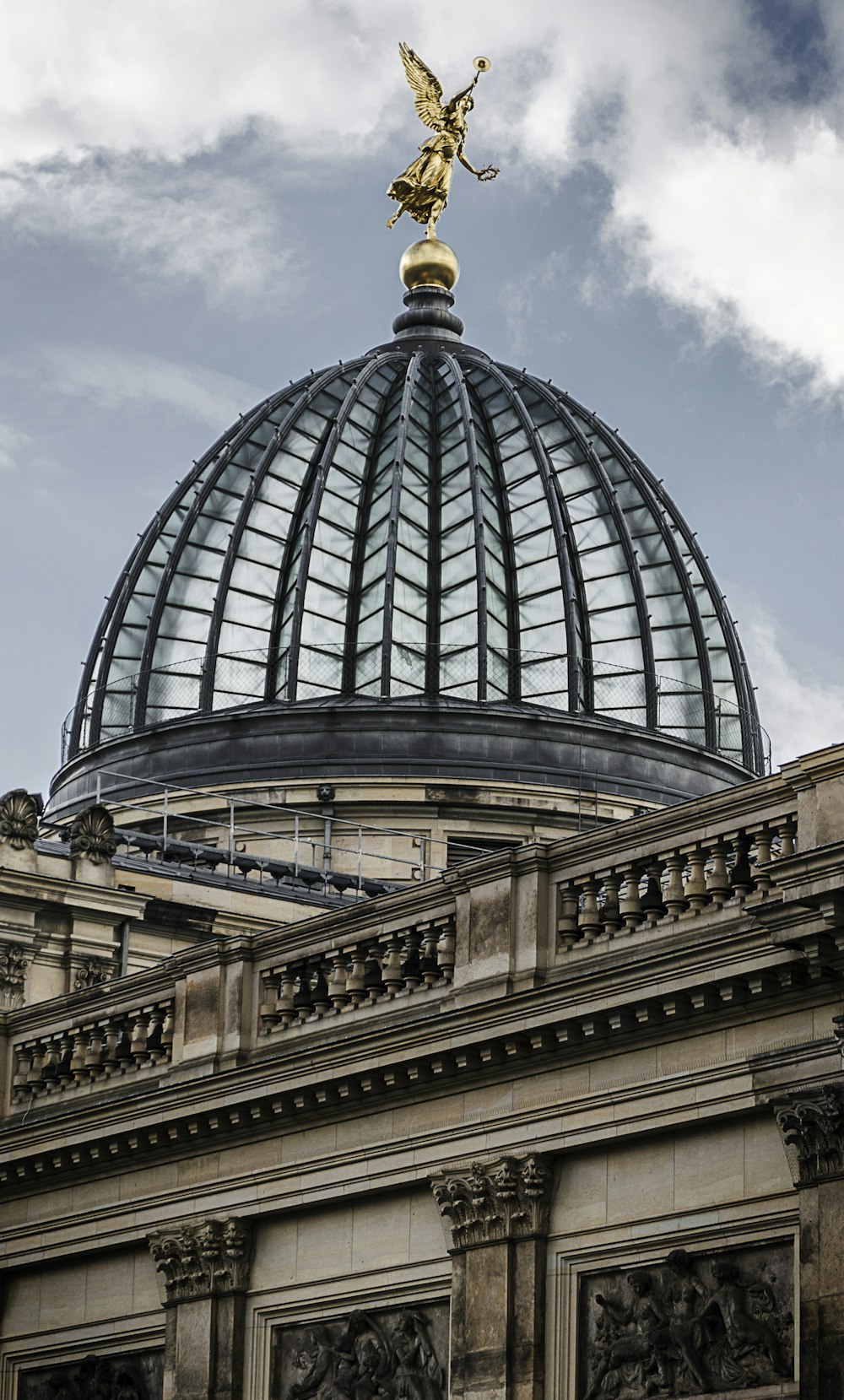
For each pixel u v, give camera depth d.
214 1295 48.94
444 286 99.62
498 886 44.62
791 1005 39.62
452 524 90.19
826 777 38.84
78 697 95.06
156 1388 50.75
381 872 83.31
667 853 42.22
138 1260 51.59
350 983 47.56
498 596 89.56
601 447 94.94
